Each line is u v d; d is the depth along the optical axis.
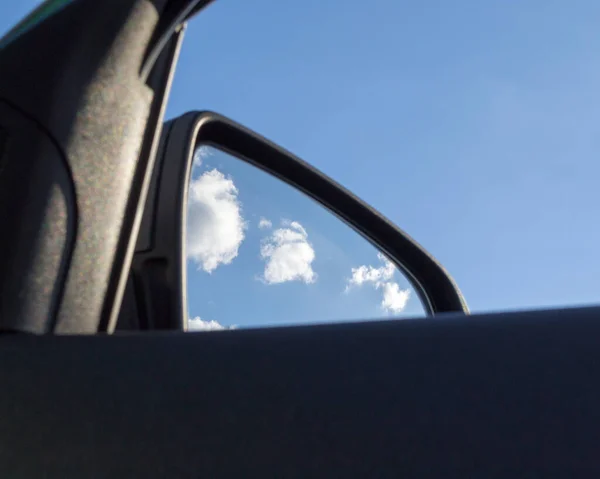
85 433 0.49
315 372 0.47
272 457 0.42
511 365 0.42
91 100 0.79
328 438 0.42
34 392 0.55
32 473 0.49
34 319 0.71
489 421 0.39
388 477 0.38
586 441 0.37
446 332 0.47
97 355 0.57
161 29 0.84
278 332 0.53
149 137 0.87
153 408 0.49
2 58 0.82
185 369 0.51
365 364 0.46
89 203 0.78
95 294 0.79
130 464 0.46
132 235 0.84
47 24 0.81
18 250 0.72
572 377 0.40
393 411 0.42
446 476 0.37
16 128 0.77
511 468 0.36
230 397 0.47
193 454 0.44
